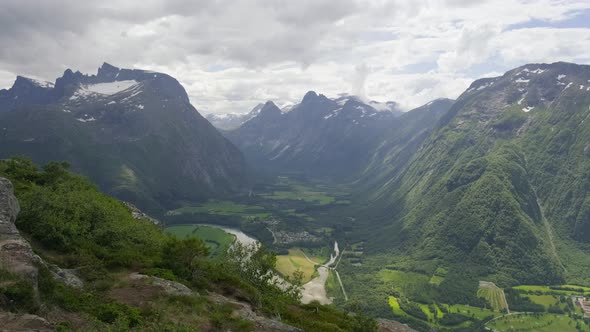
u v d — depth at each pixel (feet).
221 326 111.04
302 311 161.89
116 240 175.52
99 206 193.16
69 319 90.79
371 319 163.73
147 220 307.17
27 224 144.87
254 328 115.03
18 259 95.71
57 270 115.96
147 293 119.85
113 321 97.66
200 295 129.70
